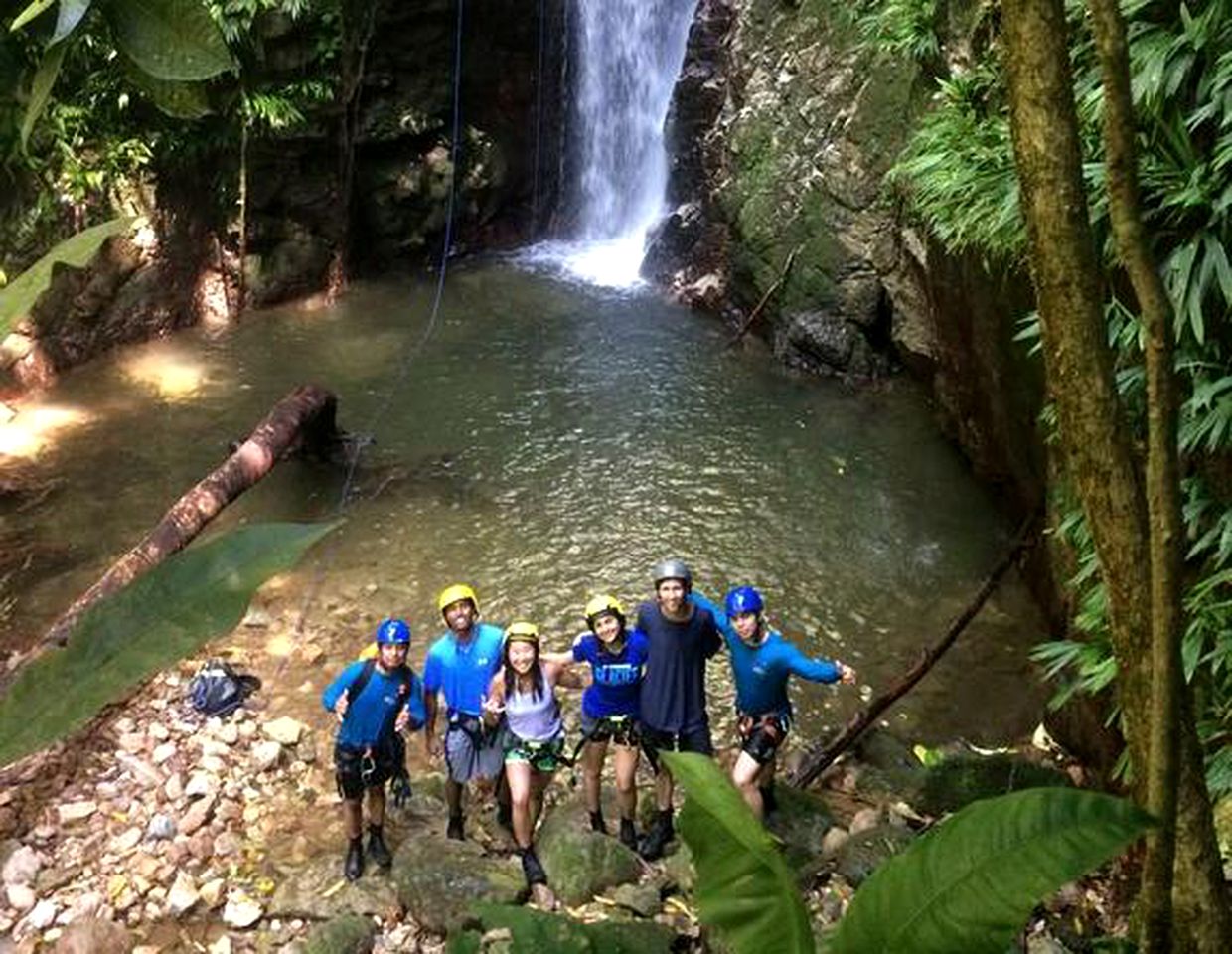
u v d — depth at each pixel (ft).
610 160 47.42
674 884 17.99
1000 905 2.86
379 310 41.01
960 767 19.97
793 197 36.68
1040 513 24.84
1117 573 5.57
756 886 3.14
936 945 2.89
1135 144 4.51
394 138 42.34
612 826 19.57
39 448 31.55
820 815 19.31
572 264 45.57
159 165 36.99
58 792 19.97
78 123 34.04
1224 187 14.17
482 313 40.96
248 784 20.53
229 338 38.42
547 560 27.63
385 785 19.83
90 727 21.42
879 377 35.37
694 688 18.31
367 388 35.50
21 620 24.73
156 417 33.37
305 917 17.54
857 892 3.11
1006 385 25.55
